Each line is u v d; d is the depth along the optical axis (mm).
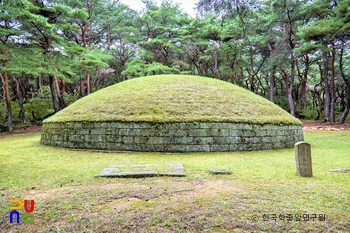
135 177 5027
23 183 4672
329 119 24828
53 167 6164
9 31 16625
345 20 15367
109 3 30562
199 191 4074
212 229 2736
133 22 30484
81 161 7016
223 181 4711
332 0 18906
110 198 3744
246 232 2672
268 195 3828
